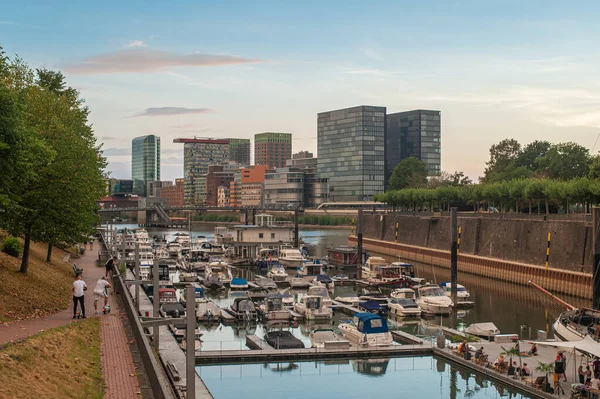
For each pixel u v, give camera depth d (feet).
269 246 538.88
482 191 588.91
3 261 204.64
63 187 207.51
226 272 417.69
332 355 211.61
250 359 207.00
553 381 169.99
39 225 199.52
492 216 504.84
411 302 308.40
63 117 235.81
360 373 197.88
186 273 426.10
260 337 244.42
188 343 97.50
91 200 261.24
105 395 106.01
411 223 647.15
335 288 409.90
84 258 393.70
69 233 229.66
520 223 451.12
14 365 101.65
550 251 408.05
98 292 174.19
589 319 227.81
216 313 278.67
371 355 212.64
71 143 216.54
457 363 201.36
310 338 237.86
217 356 205.67
